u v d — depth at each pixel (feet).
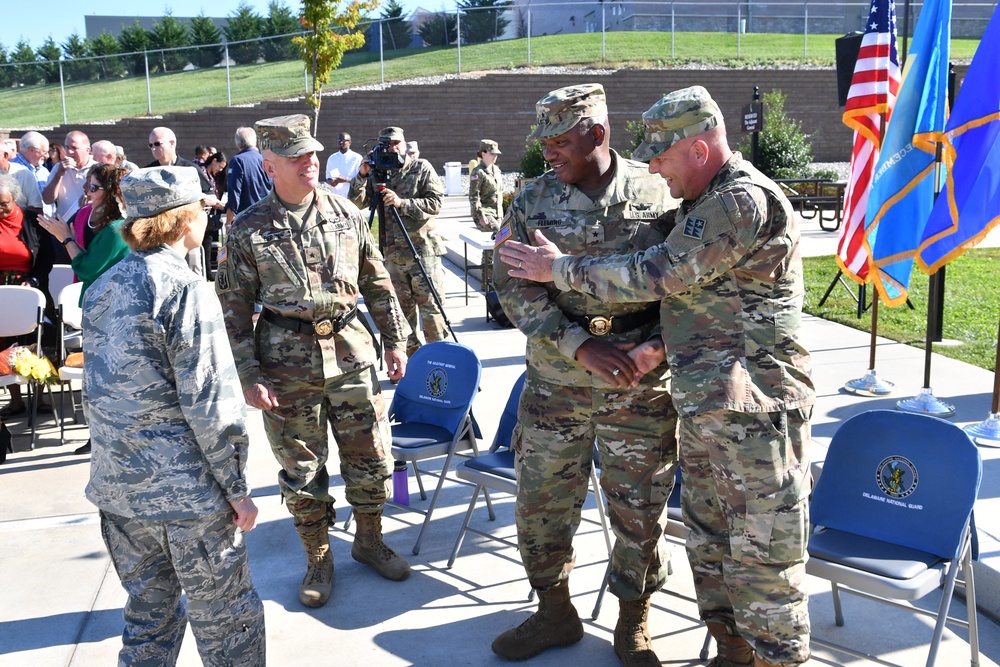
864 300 29.68
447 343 15.62
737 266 9.15
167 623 9.50
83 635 12.29
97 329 8.84
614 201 10.44
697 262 8.91
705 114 9.16
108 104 100.48
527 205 10.94
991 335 27.32
